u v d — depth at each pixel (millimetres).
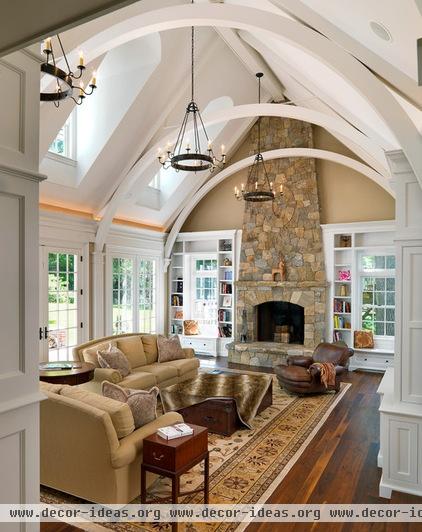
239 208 8977
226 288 9031
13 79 1969
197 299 9594
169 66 5590
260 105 5691
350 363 7660
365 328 7898
